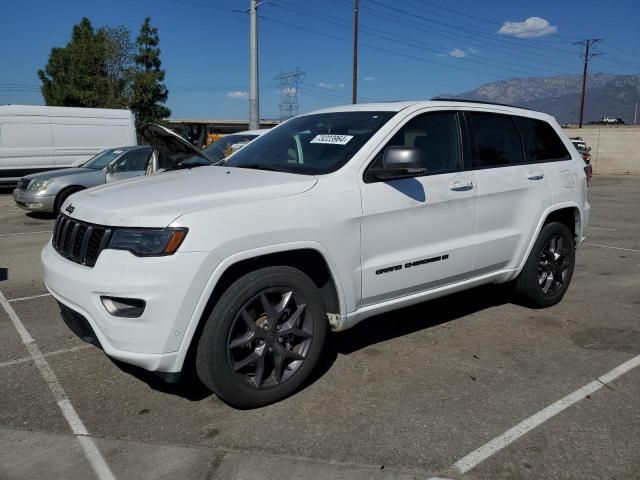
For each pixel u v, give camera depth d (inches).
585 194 218.1
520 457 115.0
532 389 145.6
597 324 196.1
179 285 116.9
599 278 265.9
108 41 1256.8
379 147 153.5
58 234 141.9
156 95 1318.9
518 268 195.2
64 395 142.3
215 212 122.3
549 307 214.2
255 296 128.3
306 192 137.1
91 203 133.4
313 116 186.1
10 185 639.1
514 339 181.0
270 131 191.0
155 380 150.5
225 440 121.0
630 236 393.1
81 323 130.6
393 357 166.1
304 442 120.2
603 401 139.3
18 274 269.4
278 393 135.4
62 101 1269.7
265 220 127.5
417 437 122.3
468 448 118.3
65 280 127.2
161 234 117.3
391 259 152.5
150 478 107.7
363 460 113.7
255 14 745.0
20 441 120.5
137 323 117.5
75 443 119.9
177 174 160.1
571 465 112.3
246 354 133.7
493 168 181.9
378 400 139.3
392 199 150.7
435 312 207.6
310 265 145.0
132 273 116.6
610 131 1229.1
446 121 174.4
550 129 210.7
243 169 160.1
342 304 144.0
